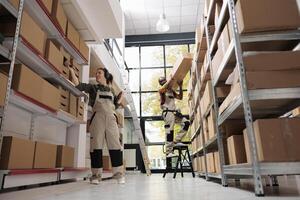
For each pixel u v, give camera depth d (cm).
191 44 851
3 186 167
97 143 293
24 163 192
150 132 788
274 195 146
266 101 181
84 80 372
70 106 289
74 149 324
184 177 452
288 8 168
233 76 189
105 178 408
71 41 287
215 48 272
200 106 399
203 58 372
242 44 183
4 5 159
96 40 385
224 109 218
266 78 158
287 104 192
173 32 848
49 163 237
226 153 244
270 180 221
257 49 192
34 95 200
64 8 308
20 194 169
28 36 191
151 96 821
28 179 204
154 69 845
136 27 817
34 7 222
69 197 158
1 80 151
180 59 468
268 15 166
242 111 213
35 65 233
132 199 142
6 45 180
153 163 755
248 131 152
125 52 850
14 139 179
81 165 360
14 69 182
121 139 594
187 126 476
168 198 144
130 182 314
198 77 404
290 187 198
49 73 252
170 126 460
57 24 252
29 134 258
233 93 185
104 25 381
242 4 169
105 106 300
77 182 307
